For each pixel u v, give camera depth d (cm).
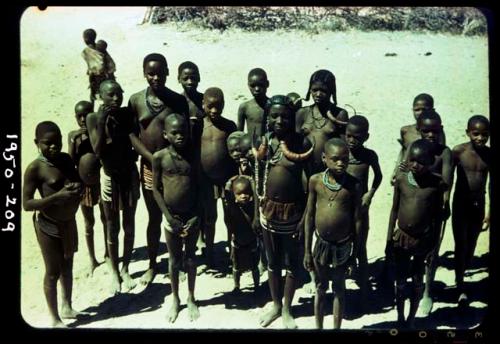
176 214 669
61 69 1159
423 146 620
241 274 728
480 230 698
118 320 696
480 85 1081
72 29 1238
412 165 622
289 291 674
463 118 1002
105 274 762
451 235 825
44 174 642
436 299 716
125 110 712
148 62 696
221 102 698
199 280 753
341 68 1149
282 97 646
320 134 700
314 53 1192
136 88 1091
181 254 695
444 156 673
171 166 655
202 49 1200
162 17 1270
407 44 1211
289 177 643
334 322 660
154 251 747
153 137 707
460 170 680
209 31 1252
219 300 721
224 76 1125
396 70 1134
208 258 763
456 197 688
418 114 718
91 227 752
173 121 644
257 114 743
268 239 664
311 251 646
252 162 678
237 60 1173
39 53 1191
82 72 1156
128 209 727
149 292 739
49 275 670
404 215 638
